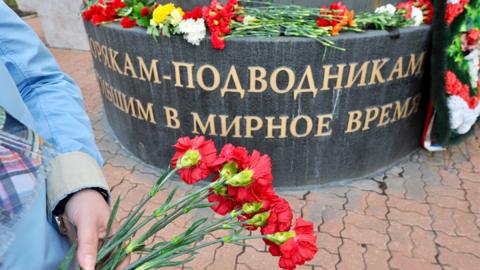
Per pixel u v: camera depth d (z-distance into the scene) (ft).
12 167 2.09
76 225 2.48
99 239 2.53
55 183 2.54
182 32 7.48
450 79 8.77
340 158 9.00
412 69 8.75
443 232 7.82
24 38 2.72
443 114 9.21
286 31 7.45
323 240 7.57
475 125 12.03
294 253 2.40
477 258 7.18
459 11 8.02
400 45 8.14
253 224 2.45
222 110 8.27
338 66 7.74
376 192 9.04
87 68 18.40
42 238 2.42
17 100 2.24
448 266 7.00
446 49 8.38
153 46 8.09
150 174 9.74
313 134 8.45
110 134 11.85
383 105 8.70
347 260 7.11
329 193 8.98
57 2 20.33
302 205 8.57
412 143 10.42
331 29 7.48
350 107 8.34
